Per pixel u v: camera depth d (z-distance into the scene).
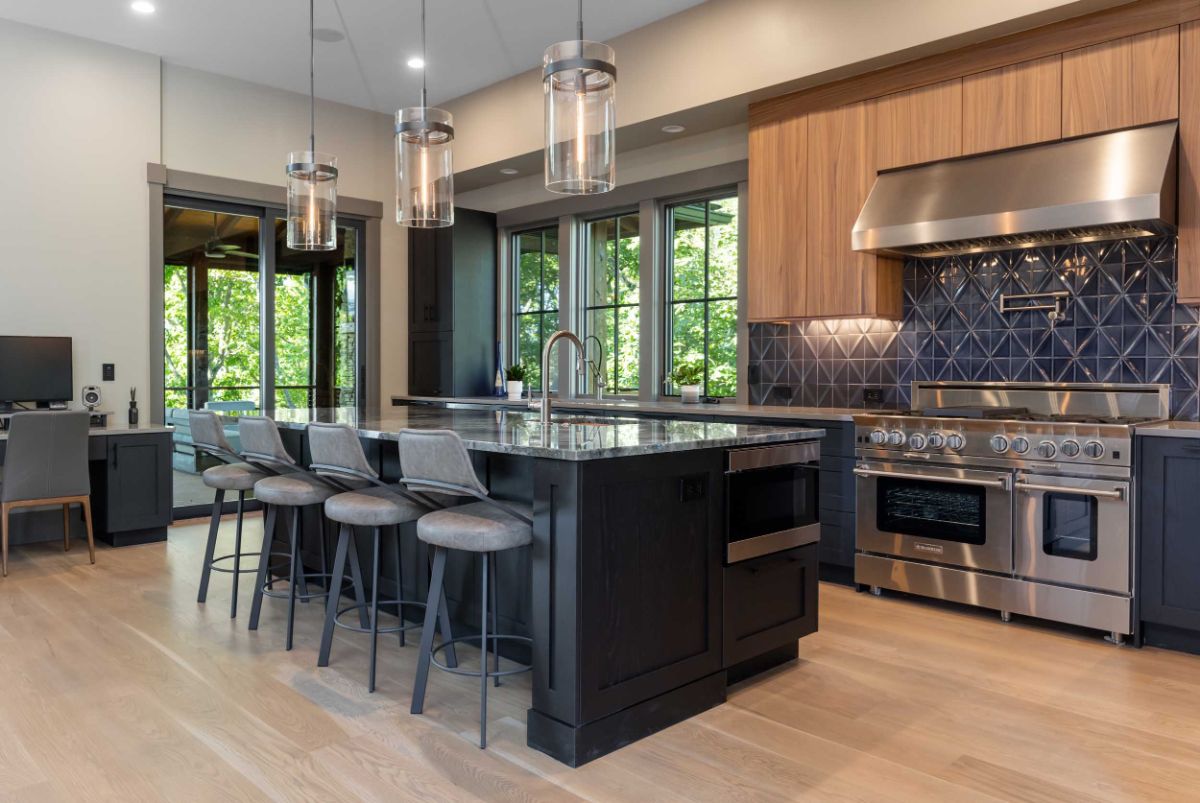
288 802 2.05
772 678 2.90
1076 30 3.62
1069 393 3.94
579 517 2.24
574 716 2.24
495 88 6.11
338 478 3.29
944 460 3.72
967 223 3.73
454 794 2.09
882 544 3.94
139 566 4.54
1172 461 3.14
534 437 2.62
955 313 4.36
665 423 3.38
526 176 6.66
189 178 5.80
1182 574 3.13
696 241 5.64
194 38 5.30
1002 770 2.23
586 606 2.26
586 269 6.41
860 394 4.74
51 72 5.18
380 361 6.93
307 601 3.81
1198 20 3.31
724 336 5.50
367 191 6.82
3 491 4.33
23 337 4.97
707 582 2.63
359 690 2.77
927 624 3.54
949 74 4.01
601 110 2.60
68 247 5.27
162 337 5.69
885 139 4.25
